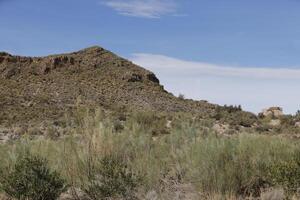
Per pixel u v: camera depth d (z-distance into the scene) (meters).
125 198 9.27
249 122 42.06
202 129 15.70
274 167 9.83
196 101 94.31
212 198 9.04
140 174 9.92
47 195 9.17
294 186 9.22
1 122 52.09
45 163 9.68
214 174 9.63
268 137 13.34
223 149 10.48
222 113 52.19
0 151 11.69
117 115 42.84
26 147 11.22
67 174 10.19
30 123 51.31
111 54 110.50
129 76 98.31
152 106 84.19
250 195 9.34
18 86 84.31
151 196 9.20
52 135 24.97
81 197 9.49
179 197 9.37
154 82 102.81
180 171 11.01
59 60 98.81
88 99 81.94
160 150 12.67
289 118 44.19
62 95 81.88
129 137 12.58
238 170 9.84
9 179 9.21
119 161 10.29
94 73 98.00
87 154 10.22
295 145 12.44
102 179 9.36
